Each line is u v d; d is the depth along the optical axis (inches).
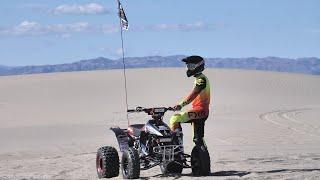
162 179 710.5
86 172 887.7
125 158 740.7
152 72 4261.8
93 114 2423.7
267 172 748.0
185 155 740.7
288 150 1214.9
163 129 724.0
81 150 1396.4
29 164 1083.9
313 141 1482.5
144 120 2158.0
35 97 3129.9
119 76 4074.8
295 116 2317.9
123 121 2133.4
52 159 1165.7
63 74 4350.4
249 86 3747.5
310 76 4434.1
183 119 735.7
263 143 1443.2
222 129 1822.1
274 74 4362.7
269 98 3299.7
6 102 2933.1
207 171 730.2
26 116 2386.8
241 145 1397.6
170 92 3331.7
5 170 987.9
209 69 4717.0
